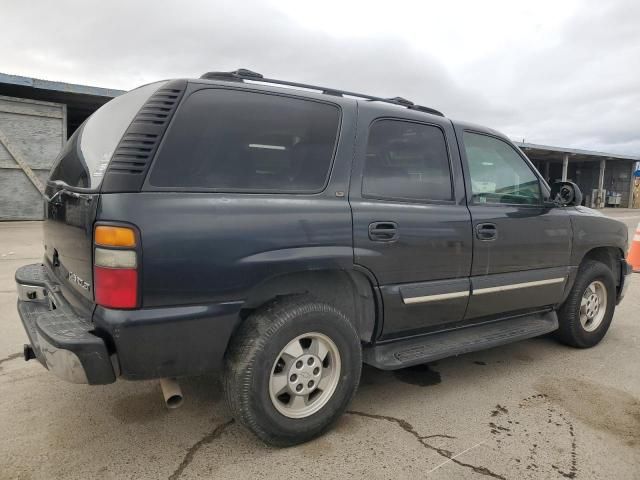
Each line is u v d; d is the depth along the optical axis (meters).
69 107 15.32
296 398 2.68
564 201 4.14
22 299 3.08
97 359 2.18
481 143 3.70
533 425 3.02
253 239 2.45
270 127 2.67
